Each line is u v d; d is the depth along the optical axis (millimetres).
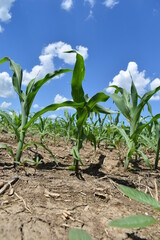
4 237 876
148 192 1611
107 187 1553
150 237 989
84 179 1686
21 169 1717
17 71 1871
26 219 1005
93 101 1638
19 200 1185
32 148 2484
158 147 2143
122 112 1994
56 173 1758
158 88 1783
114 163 2193
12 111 2861
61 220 1043
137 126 1996
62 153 2434
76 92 1745
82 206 1229
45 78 1688
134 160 2408
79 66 1641
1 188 1289
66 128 3297
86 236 669
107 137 2844
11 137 2902
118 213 1200
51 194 1304
